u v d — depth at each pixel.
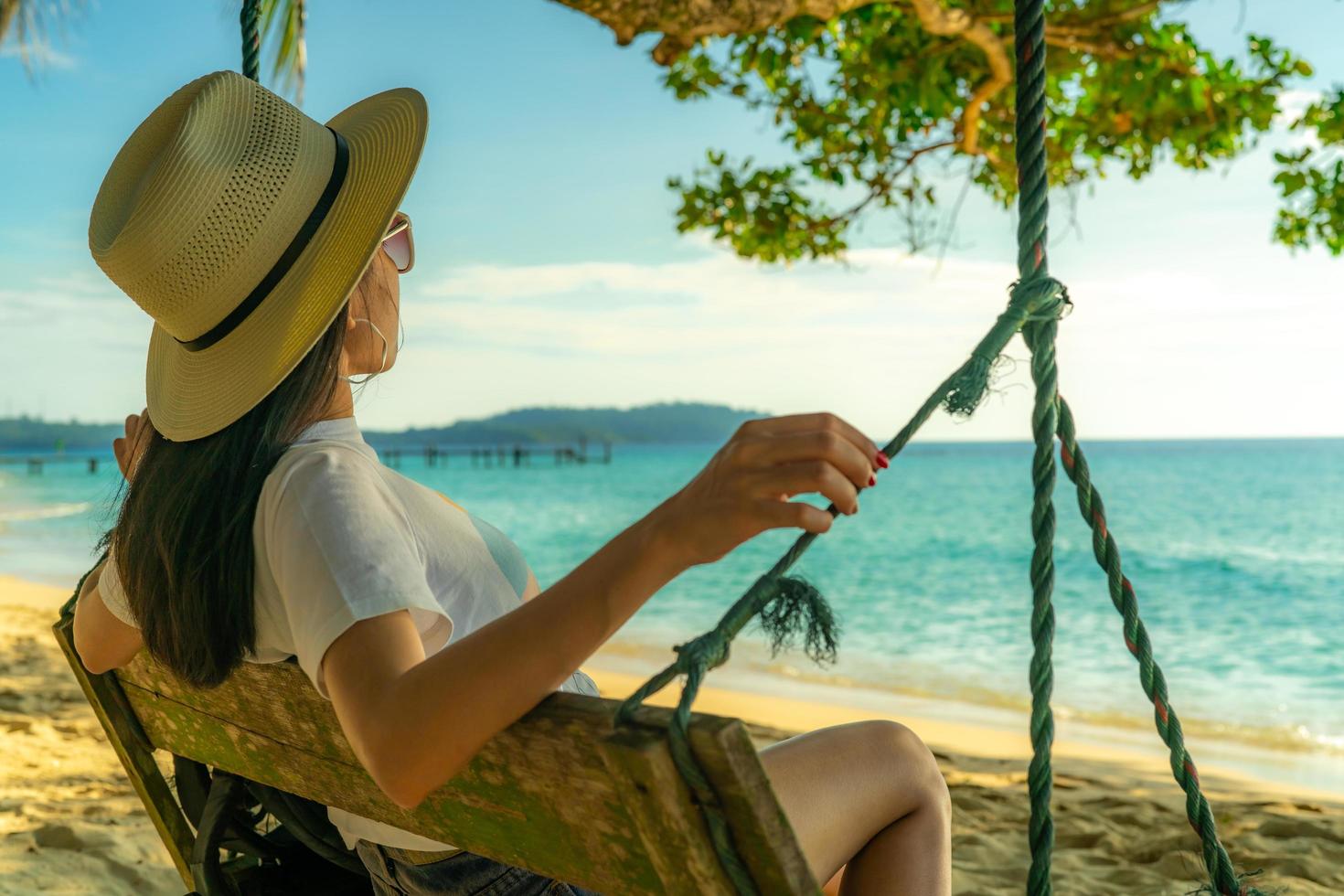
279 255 1.40
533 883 1.48
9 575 22.33
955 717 9.73
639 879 1.05
